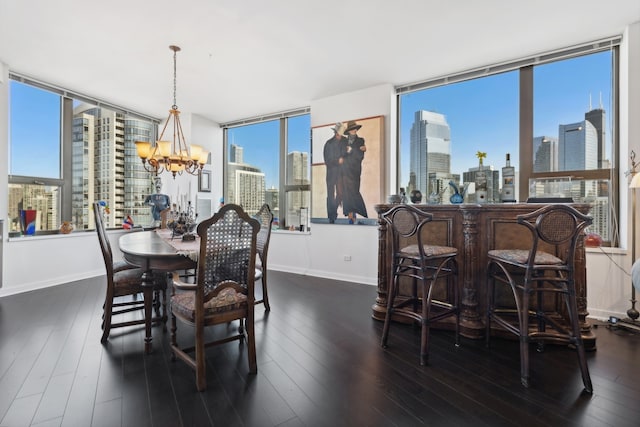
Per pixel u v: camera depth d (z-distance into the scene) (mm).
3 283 3570
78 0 2451
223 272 1881
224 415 1584
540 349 2281
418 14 2682
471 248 2500
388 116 4199
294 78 3996
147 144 2930
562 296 2367
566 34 3002
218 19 2734
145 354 2232
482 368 2049
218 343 2072
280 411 1619
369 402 1694
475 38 3076
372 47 3244
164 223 4133
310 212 4875
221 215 1821
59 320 2838
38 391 1764
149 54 3348
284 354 2248
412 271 2783
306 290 3934
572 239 1862
